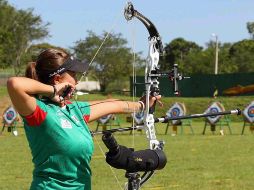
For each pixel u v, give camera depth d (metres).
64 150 4.29
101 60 63.94
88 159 4.45
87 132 4.52
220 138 24.77
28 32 69.44
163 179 12.18
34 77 4.41
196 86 48.09
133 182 4.48
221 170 13.79
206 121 28.28
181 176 12.66
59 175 4.32
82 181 4.41
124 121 35.22
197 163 15.15
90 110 4.74
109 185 11.38
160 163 4.48
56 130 4.28
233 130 31.61
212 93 47.72
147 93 4.97
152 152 4.48
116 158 4.28
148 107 4.96
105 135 4.29
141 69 49.59
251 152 18.25
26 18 69.94
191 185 11.46
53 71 4.37
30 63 4.47
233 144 21.39
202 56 89.25
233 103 44.94
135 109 4.98
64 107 4.46
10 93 4.06
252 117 27.92
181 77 5.05
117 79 66.88
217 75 47.72
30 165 14.76
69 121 4.39
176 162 15.34
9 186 11.42
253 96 46.31
